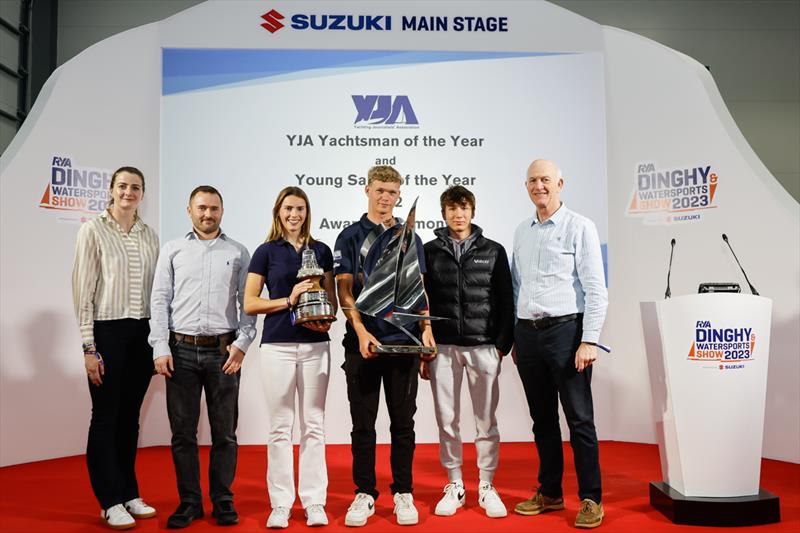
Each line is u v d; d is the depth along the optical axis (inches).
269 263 111.7
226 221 187.3
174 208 186.1
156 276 111.6
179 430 109.7
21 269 165.5
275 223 114.0
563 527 107.3
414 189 190.7
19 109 239.8
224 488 110.5
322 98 190.9
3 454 160.7
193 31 189.0
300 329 109.0
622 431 186.1
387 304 110.8
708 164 175.6
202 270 110.9
